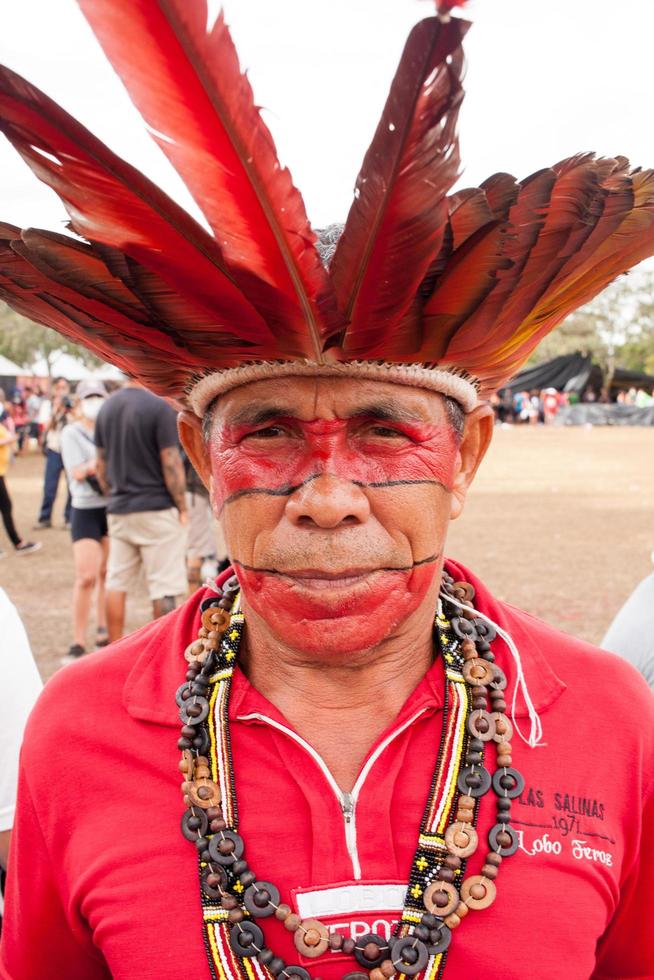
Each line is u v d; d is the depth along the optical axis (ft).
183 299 3.61
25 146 3.26
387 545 3.87
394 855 3.88
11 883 4.46
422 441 3.93
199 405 4.23
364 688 4.19
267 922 3.83
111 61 2.98
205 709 4.20
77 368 101.81
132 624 19.63
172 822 4.05
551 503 39.81
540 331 4.29
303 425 3.81
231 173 3.10
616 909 4.27
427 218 3.17
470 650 4.36
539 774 4.09
